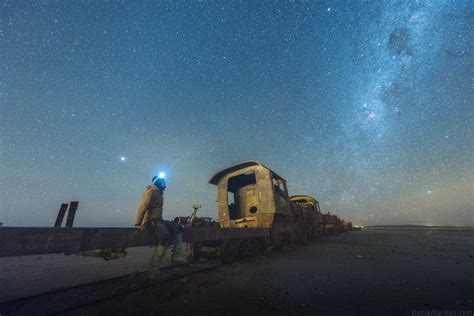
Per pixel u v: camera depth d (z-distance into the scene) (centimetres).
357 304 354
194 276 538
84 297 393
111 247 338
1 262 747
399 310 331
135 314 326
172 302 372
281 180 1248
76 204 409
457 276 512
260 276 535
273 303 364
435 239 1528
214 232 596
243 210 1173
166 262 743
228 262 678
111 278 512
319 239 1566
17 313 330
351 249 1003
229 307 349
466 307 338
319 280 495
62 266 673
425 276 515
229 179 1222
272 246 916
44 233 259
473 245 1135
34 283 489
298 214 1309
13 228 235
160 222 425
